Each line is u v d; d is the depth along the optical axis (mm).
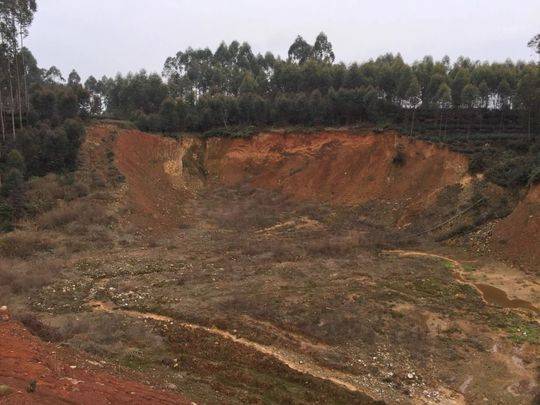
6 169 34219
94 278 24047
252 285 23047
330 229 35312
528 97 39562
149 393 11516
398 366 16234
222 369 15117
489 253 28891
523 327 19219
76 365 12422
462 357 16906
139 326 18078
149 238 31453
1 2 37719
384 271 26000
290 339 17828
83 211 32000
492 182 34625
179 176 44938
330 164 44250
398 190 39188
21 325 15000
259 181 45875
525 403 14258
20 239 27500
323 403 13609
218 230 34750
